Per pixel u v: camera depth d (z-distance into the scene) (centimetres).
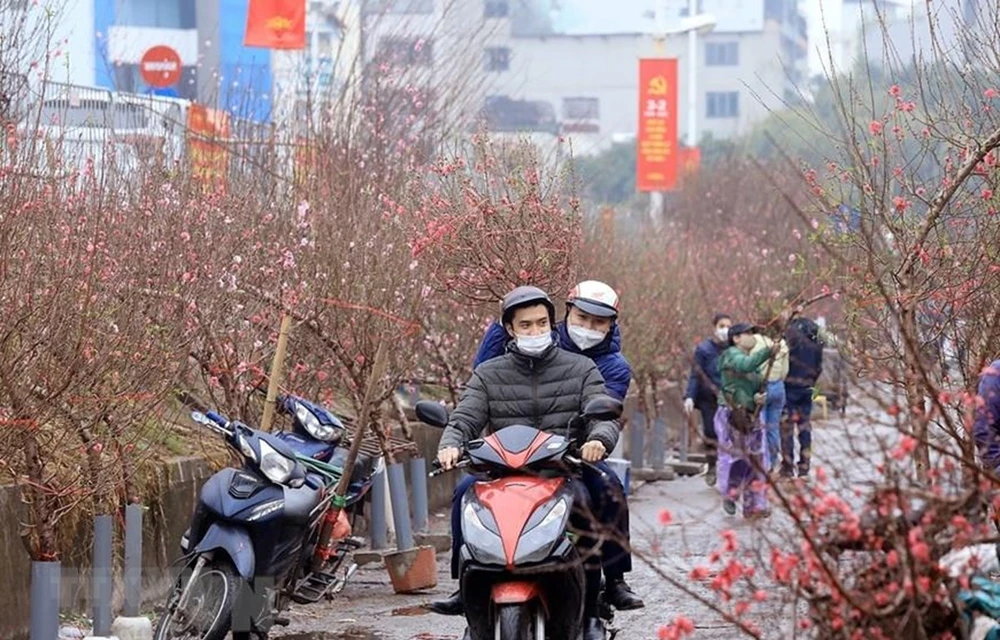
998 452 889
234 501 1115
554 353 1077
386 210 1623
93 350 1091
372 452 1316
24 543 1105
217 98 2119
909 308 958
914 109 1250
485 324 1848
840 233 1228
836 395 844
